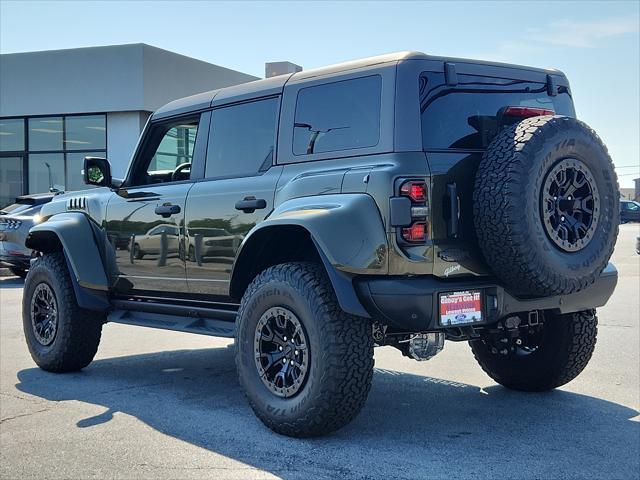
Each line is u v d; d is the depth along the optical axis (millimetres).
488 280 4406
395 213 4121
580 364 5340
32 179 24312
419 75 4441
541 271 4152
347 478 3826
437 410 5117
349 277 4246
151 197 5812
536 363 5445
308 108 4875
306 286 4344
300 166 4816
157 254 5734
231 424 4812
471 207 4344
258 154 5164
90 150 23625
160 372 6469
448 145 4430
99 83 23078
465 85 4621
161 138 6137
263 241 4809
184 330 5543
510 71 4887
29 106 23891
